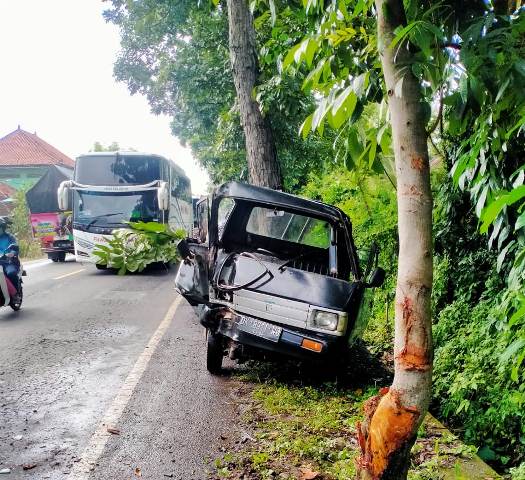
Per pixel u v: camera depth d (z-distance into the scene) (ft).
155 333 23.70
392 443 6.71
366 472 7.05
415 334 6.49
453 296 21.48
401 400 6.57
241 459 11.64
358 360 20.40
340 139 11.47
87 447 12.22
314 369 16.84
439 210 20.95
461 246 20.17
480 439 14.83
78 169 48.26
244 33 26.84
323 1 9.38
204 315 16.70
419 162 6.47
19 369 18.16
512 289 12.53
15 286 28.17
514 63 6.91
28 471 11.07
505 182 11.89
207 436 12.89
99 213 47.62
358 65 9.83
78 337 22.89
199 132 59.16
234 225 20.25
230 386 16.70
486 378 15.29
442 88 7.18
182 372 18.04
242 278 16.79
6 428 13.25
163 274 47.52
